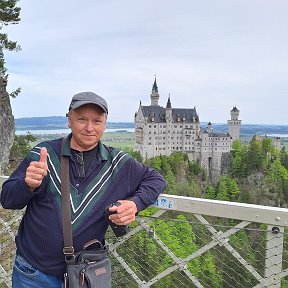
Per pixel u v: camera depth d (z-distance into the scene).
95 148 2.37
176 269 2.68
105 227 2.31
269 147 112.00
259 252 2.40
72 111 2.29
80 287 2.12
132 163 2.40
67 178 2.26
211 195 83.00
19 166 2.36
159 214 2.70
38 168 2.07
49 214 2.22
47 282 2.25
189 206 2.56
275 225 2.30
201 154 120.06
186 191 72.44
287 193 82.62
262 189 85.94
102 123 2.30
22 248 2.33
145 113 120.75
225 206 2.43
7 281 3.63
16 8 19.62
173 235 2.68
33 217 2.28
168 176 78.12
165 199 2.64
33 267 2.28
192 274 2.63
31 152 2.37
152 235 2.76
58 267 2.23
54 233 2.20
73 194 2.24
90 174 2.29
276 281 2.35
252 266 2.42
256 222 2.35
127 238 2.87
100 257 2.21
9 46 20.45
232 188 82.75
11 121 20.89
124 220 2.11
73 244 2.20
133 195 2.35
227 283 2.50
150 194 2.29
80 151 2.33
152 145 120.00
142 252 2.86
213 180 110.44
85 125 2.25
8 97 21.08
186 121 122.50
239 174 97.62
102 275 2.17
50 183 2.26
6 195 2.23
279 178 88.00
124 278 2.97
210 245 2.53
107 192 2.28
